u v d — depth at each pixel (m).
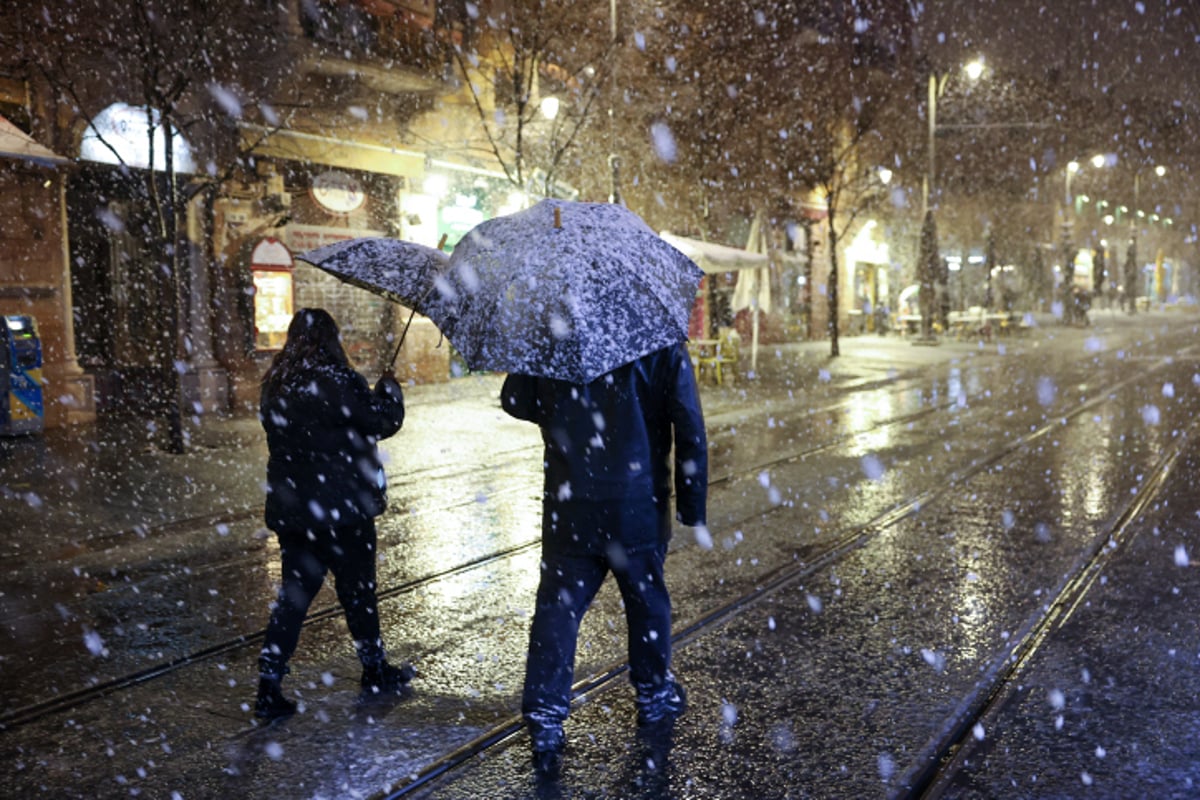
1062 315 44.94
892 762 3.91
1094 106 52.94
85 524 8.11
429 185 19.34
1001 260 46.97
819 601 6.01
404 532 7.95
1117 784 3.71
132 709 4.46
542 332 3.53
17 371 12.66
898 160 36.06
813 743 4.08
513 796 3.66
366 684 4.65
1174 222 69.88
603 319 3.56
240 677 4.86
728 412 15.94
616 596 6.13
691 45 24.33
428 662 5.05
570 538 3.89
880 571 6.68
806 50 30.08
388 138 18.33
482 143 20.06
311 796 3.65
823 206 34.28
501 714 4.39
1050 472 10.36
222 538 7.74
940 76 31.53
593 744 4.08
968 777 3.77
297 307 17.41
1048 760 3.90
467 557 7.16
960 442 12.52
